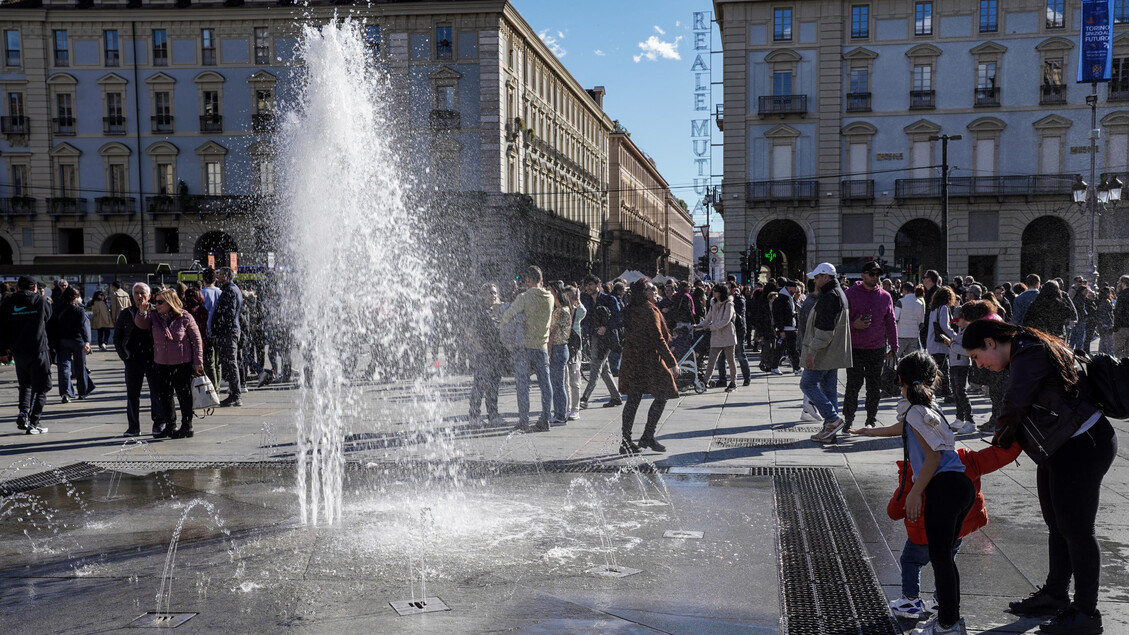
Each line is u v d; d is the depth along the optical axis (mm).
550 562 4605
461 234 43250
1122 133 37031
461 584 4266
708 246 35781
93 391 13469
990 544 4867
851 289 8586
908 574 3816
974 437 8641
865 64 38500
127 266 31969
